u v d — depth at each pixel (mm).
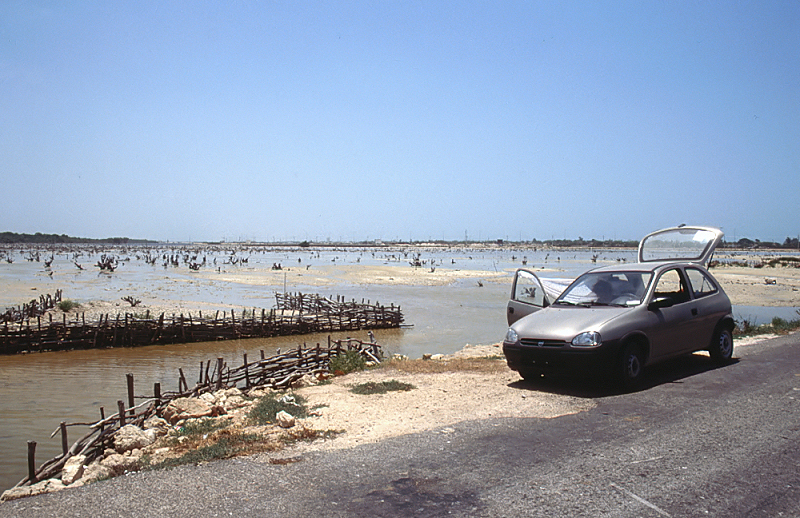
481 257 137000
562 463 4973
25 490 5539
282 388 10656
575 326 7984
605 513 3949
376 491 4434
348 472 4879
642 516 3896
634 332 7992
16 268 69062
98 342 20844
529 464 4969
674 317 8711
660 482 4500
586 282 9484
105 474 5570
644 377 8875
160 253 148000
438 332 23984
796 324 15367
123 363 17672
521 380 8898
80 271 65438
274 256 136500
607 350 7660
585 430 5996
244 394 9797
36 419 11070
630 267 9359
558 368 7922
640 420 6332
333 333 24234
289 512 4062
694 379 8516
